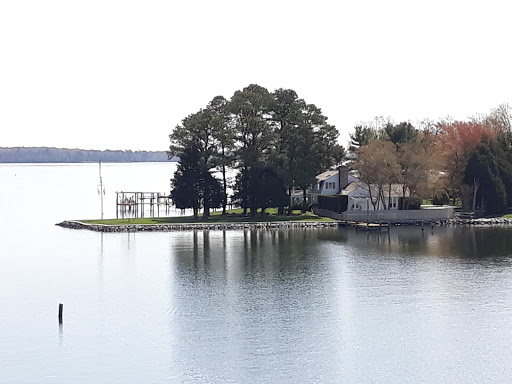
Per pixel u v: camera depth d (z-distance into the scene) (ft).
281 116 483.92
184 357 192.03
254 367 184.96
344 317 226.79
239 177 479.41
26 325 220.23
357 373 181.16
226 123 465.06
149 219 479.41
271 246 370.32
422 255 339.98
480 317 225.76
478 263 316.81
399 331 212.84
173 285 273.54
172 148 469.57
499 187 497.87
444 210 481.46
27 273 299.58
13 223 507.30
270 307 239.30
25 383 175.94
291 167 476.13
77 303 246.68
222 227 445.78
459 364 186.80
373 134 630.74
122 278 287.28
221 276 289.74
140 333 211.82
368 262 320.29
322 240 393.50
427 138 599.98
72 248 368.07
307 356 192.65
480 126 537.24
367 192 487.20
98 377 179.11
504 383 175.22
